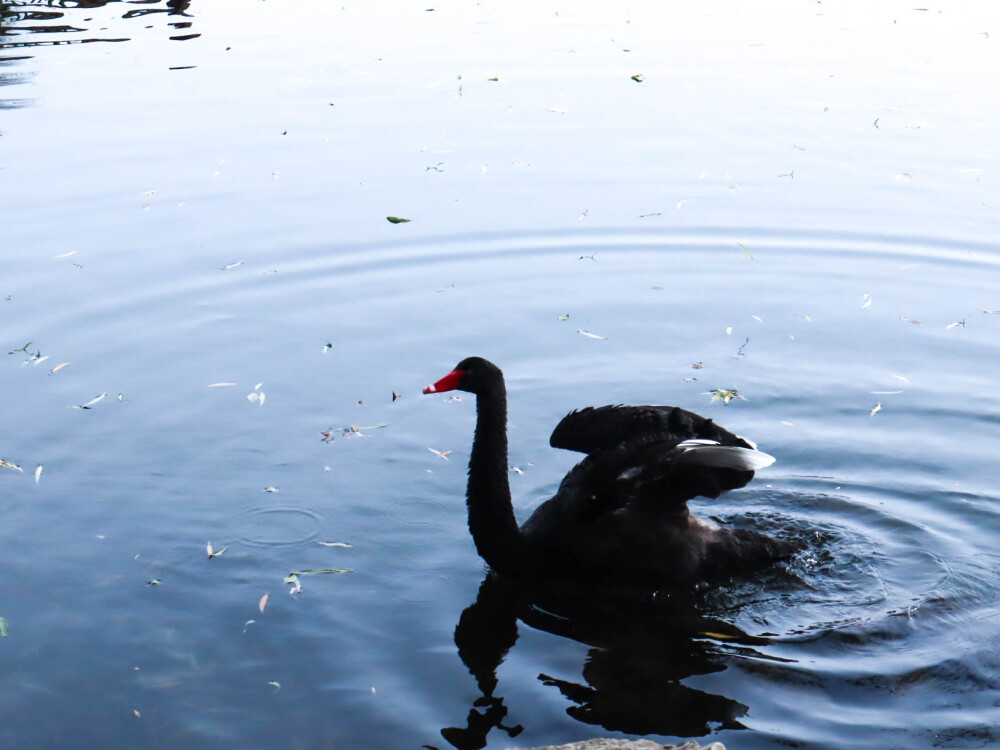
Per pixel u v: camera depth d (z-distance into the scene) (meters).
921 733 4.88
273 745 4.87
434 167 7.39
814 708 4.95
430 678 5.03
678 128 7.97
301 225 6.96
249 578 5.29
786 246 6.85
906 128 7.88
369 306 6.51
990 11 10.99
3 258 6.70
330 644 5.11
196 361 6.17
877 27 10.49
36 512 5.49
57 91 8.68
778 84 8.84
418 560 5.37
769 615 5.23
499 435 5.34
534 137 7.85
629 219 7.03
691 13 11.16
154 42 10.09
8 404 5.93
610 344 6.30
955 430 5.84
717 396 5.98
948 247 6.79
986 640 5.09
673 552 5.32
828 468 5.71
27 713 4.93
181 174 7.32
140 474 5.64
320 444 5.78
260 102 8.51
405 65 9.40
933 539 5.41
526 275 6.71
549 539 5.34
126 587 5.26
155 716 4.93
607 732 4.89
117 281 6.58
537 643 5.14
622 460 5.29
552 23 10.79
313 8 11.48
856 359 6.20
